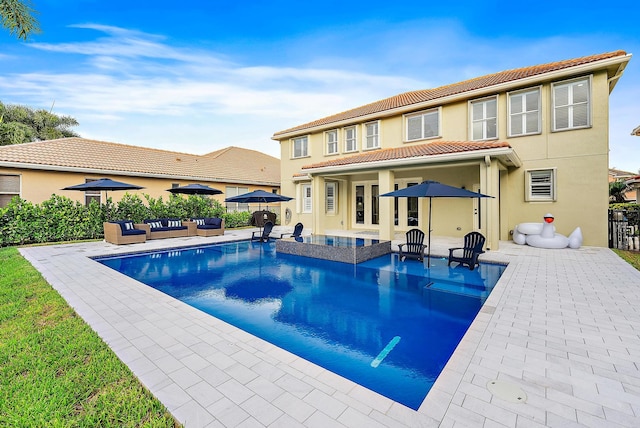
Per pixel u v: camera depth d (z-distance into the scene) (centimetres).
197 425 244
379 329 505
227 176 2364
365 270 915
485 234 1062
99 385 299
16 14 666
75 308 529
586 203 1135
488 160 1013
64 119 3516
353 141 1794
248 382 305
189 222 1605
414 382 351
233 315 568
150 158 2130
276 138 2169
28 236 1290
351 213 1869
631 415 253
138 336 416
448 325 521
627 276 716
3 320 471
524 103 1240
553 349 367
